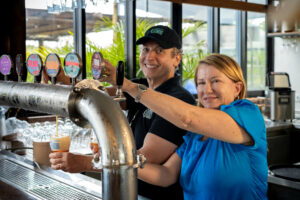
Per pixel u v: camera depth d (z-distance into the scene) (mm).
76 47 3705
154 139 1643
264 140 1349
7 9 3072
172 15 4500
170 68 1897
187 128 1197
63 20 3574
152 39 1822
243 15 5414
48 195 1299
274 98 4246
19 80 1251
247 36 5520
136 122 1909
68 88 875
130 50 4078
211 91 1406
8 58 1269
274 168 1901
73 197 1276
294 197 1569
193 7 4820
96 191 1345
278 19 4777
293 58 5355
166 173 1534
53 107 910
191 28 4828
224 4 3859
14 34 3119
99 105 773
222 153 1344
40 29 3414
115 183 721
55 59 1032
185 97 1763
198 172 1393
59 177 1539
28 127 2551
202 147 1405
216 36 5113
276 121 4273
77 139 2617
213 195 1346
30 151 2201
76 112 851
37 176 1558
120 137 734
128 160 727
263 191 1372
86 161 1527
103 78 1118
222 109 1324
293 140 4168
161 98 1167
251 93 5488
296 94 5238
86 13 3748
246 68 5527
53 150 1621
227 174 1321
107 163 721
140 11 4211
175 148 1646
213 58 1421
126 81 1162
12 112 3035
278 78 4352
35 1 3350
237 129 1260
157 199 1751
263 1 5492
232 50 5469
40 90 966
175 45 1866
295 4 4570
